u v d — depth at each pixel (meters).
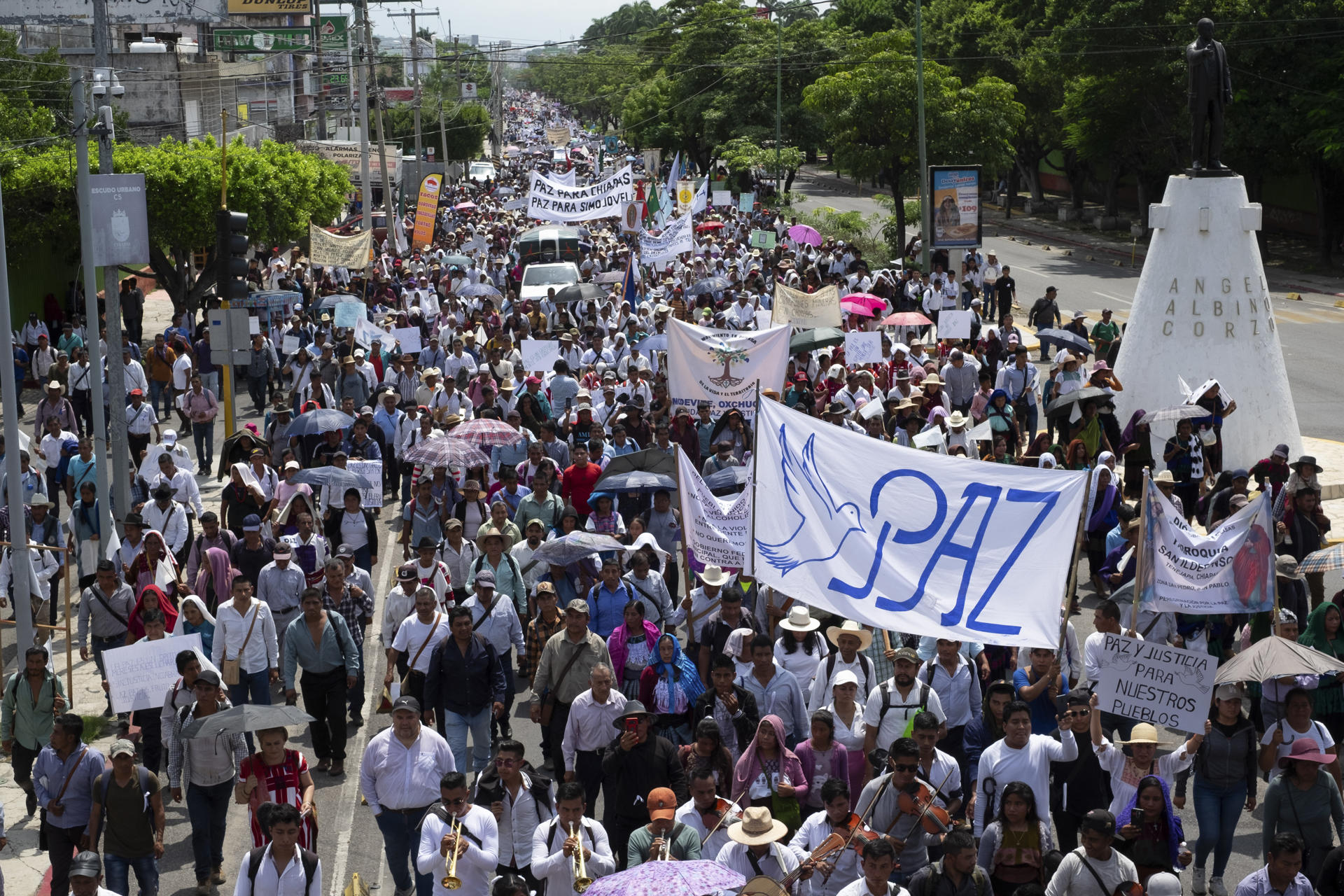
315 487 16.16
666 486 14.10
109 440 20.19
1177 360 21.52
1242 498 14.38
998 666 11.05
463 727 10.54
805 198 78.88
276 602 12.25
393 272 39.56
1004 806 7.85
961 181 36.31
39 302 34.41
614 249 45.75
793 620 10.40
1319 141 44.16
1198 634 12.14
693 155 89.38
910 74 48.78
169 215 31.64
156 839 9.02
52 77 35.62
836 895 7.46
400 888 9.16
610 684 9.38
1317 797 8.51
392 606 11.74
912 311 34.22
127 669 10.22
